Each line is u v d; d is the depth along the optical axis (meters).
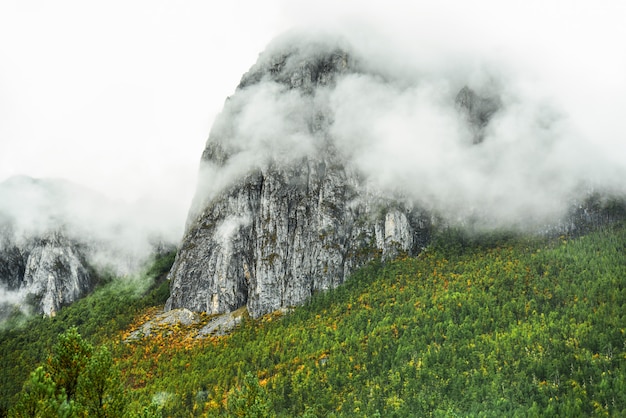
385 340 151.88
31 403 43.72
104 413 49.50
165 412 135.38
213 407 134.75
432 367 137.25
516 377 131.12
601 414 117.44
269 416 72.12
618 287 162.25
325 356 152.75
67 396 48.50
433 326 154.62
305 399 134.25
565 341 141.25
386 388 132.75
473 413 121.00
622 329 141.75
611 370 130.75
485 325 153.12
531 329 148.38
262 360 158.12
